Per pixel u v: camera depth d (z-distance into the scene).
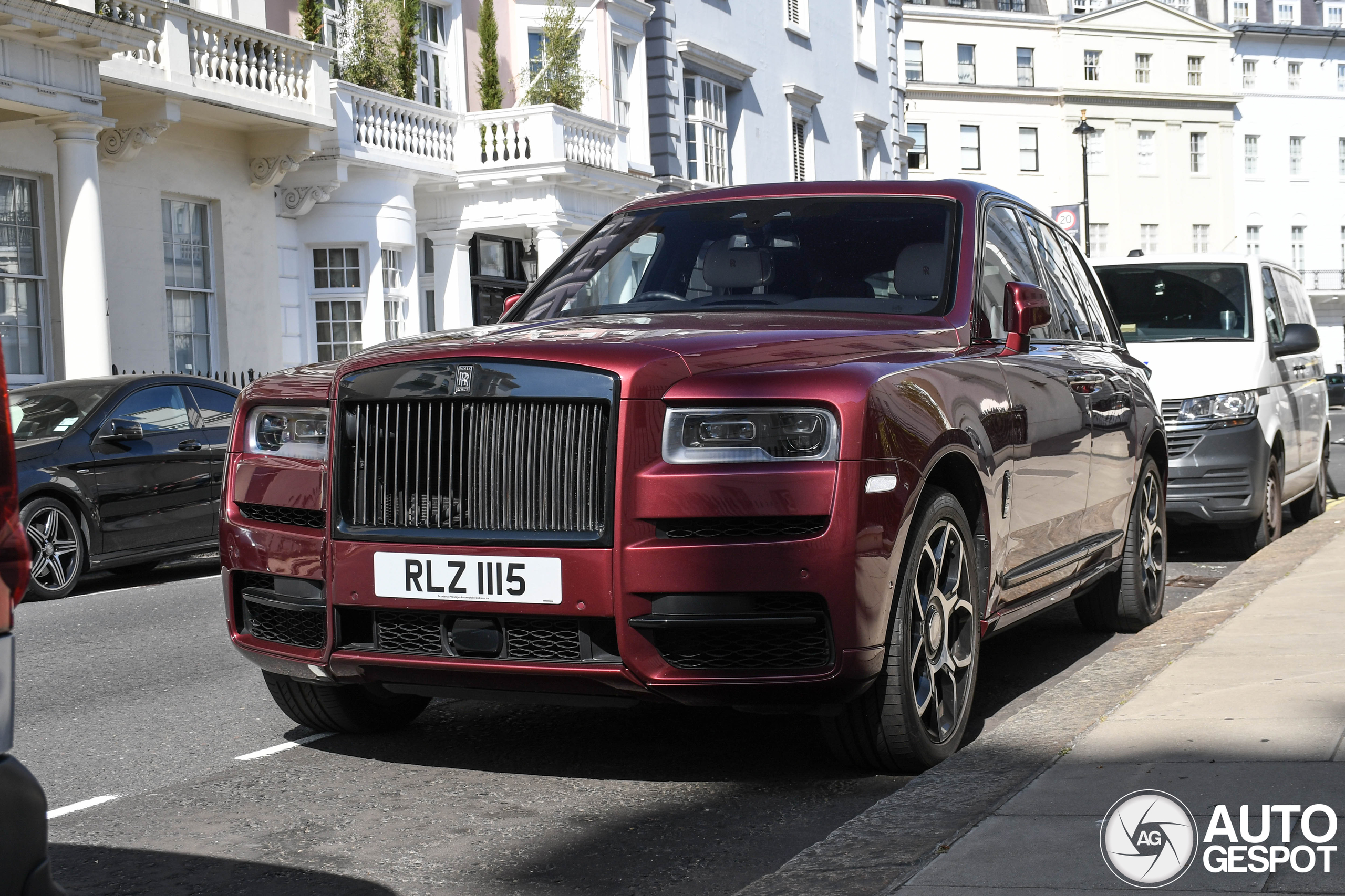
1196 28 64.81
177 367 18.84
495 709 5.54
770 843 3.83
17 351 16.44
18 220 16.47
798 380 4.04
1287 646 5.32
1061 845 3.27
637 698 4.05
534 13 25.14
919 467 4.20
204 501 11.05
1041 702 4.89
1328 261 68.06
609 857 3.75
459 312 23.33
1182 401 9.09
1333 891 2.88
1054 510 5.41
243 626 4.66
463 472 4.12
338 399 4.31
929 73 61.38
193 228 19.14
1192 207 65.25
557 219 22.69
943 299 5.08
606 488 3.97
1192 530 10.91
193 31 17.70
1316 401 11.33
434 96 23.52
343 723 5.05
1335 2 68.50
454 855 3.81
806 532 3.96
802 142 34.62
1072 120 63.06
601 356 4.04
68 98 15.52
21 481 9.68
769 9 32.81
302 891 3.56
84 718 5.73
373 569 4.21
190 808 4.32
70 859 3.87
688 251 5.50
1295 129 67.31
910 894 3.04
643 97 27.52
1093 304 6.77
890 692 4.19
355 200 20.78
